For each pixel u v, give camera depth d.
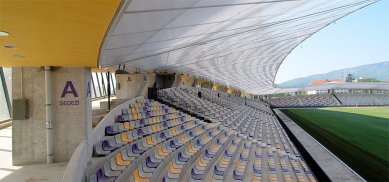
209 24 11.02
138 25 7.54
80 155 6.89
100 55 7.53
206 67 32.16
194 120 22.25
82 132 9.95
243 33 16.86
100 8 3.65
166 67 25.06
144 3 5.88
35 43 5.77
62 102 9.90
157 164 10.46
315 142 25.30
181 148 13.57
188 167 12.34
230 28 13.77
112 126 12.36
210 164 13.23
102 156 9.54
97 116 14.65
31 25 4.40
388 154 20.30
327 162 18.34
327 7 18.94
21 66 9.64
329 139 26.78
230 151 17.36
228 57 28.39
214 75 42.91
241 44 22.02
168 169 10.40
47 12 3.76
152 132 14.91
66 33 4.97
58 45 6.02
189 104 27.39
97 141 10.54
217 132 21.75
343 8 23.08
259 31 18.09
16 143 9.50
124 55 12.26
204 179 11.37
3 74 15.99
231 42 19.28
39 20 4.14
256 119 41.84
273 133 32.34
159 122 17.11
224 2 8.39
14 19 4.05
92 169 8.10
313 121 42.09
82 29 4.71
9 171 8.55
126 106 16.22
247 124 33.78
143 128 14.45
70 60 8.35
